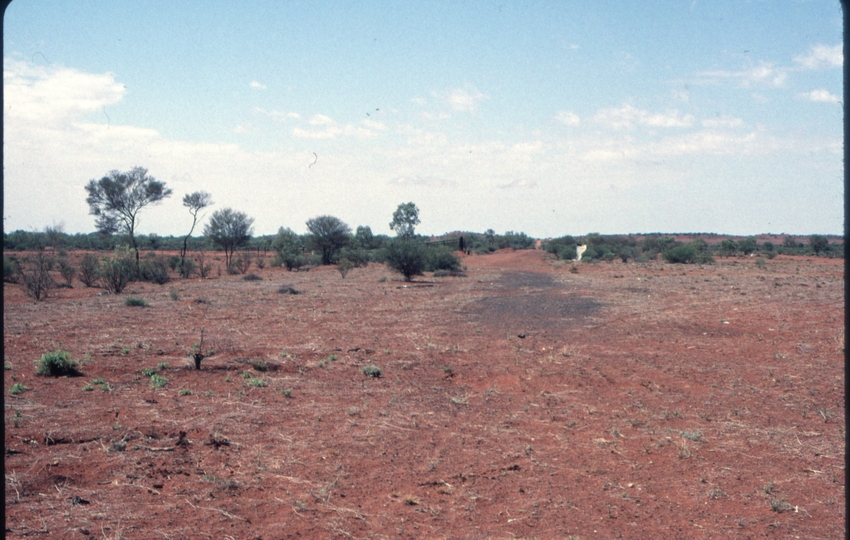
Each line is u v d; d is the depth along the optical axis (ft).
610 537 17.52
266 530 17.49
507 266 190.70
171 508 18.72
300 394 33.14
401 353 45.55
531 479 21.84
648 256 236.22
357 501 19.69
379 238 336.08
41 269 90.22
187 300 82.02
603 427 28.14
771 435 27.02
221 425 26.99
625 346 48.85
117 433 25.25
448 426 28.02
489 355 45.27
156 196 166.20
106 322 58.85
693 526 18.26
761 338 51.90
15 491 19.34
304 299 85.10
